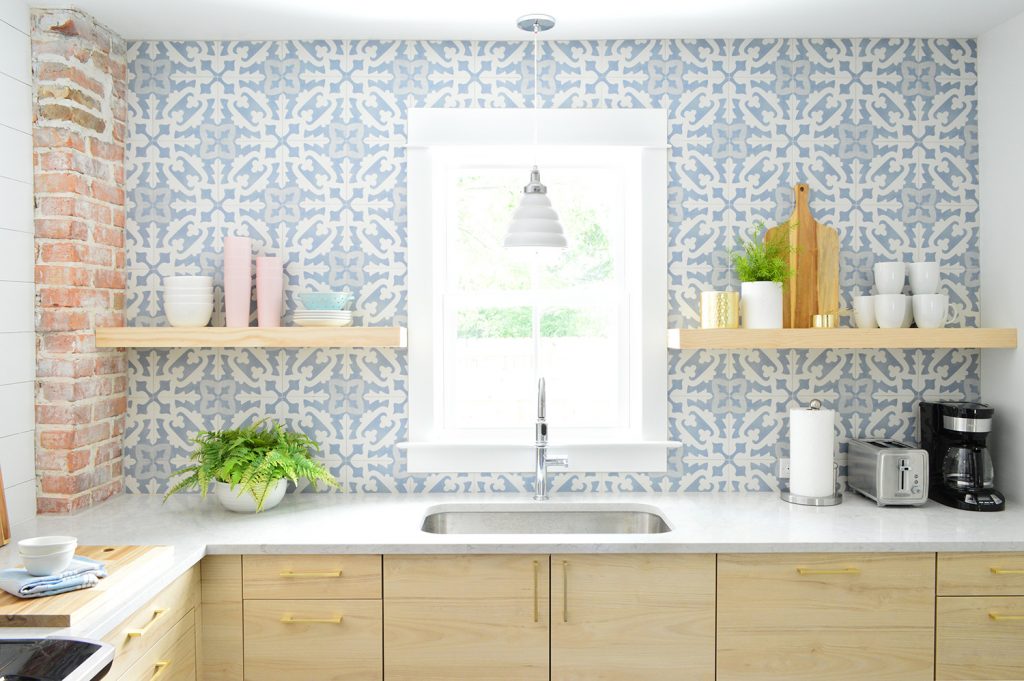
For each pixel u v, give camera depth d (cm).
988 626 217
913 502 253
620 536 220
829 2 242
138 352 274
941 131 276
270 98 274
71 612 154
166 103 273
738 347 253
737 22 259
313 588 216
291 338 252
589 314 289
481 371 289
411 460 276
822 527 229
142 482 274
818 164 275
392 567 216
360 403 276
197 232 274
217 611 215
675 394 277
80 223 245
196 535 223
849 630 217
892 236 276
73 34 241
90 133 251
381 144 275
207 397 274
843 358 277
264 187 274
